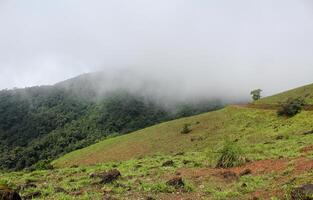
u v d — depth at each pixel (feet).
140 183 72.54
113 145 317.42
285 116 240.73
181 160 114.01
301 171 69.77
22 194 66.28
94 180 78.02
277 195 55.98
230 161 93.40
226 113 303.48
